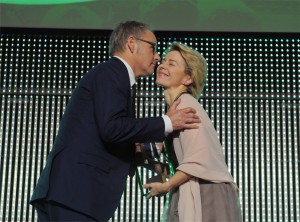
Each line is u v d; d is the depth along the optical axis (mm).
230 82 6984
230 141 6801
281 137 6797
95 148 3402
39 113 6930
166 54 3902
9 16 7039
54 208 3332
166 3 7070
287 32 6969
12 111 6926
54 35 7105
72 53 7109
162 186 3473
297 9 7039
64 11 7066
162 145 3938
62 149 3404
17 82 7023
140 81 6980
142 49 3816
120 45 3822
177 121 3488
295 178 6629
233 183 3551
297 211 6512
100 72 3518
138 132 3395
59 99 6984
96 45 7113
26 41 7125
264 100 6926
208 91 6961
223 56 7051
